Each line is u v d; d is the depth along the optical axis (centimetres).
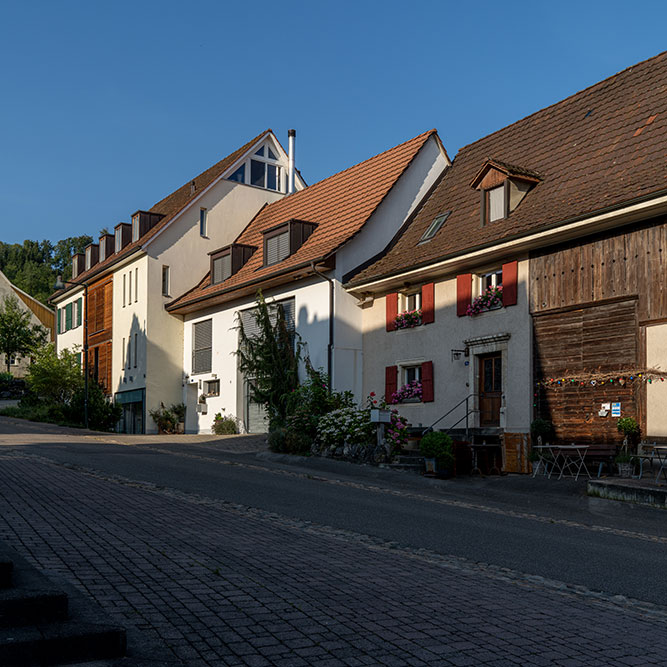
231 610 596
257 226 3312
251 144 3512
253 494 1306
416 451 1969
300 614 598
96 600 596
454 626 594
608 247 1728
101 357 3744
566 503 1406
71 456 1786
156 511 1059
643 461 1589
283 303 2723
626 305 1677
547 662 520
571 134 2133
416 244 2381
